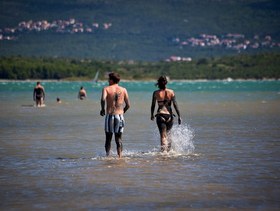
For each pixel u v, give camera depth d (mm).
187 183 33906
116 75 43625
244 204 29359
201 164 39969
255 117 82250
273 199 30219
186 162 40906
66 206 29281
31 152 46625
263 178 35125
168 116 45594
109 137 43625
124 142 52906
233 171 37344
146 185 33469
